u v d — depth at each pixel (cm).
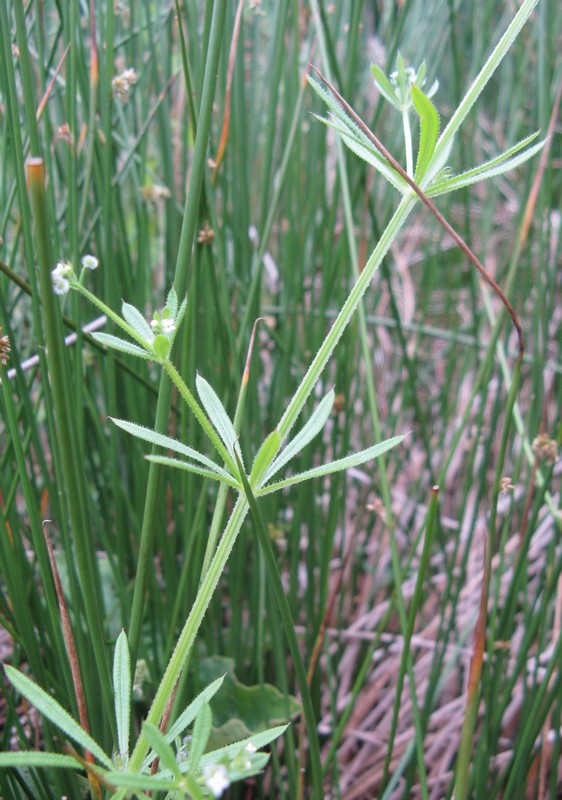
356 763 29
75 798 19
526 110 52
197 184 15
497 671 24
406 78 15
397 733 30
